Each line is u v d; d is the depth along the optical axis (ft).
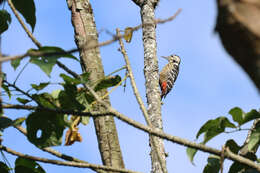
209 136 25.94
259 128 25.88
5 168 27.63
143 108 29.17
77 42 34.88
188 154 23.98
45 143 26.11
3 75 24.72
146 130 23.99
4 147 26.30
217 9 14.96
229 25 14.44
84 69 33.53
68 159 26.55
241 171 26.63
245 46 14.26
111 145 30.60
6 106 24.94
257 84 14.17
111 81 30.42
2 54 18.88
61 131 26.17
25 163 28.04
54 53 19.19
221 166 23.27
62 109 25.17
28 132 25.98
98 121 31.30
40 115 25.79
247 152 27.12
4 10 29.07
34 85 25.48
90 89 25.62
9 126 26.09
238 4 14.40
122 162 30.42
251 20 14.14
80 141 28.30
